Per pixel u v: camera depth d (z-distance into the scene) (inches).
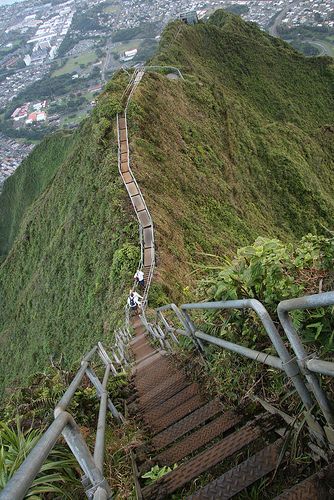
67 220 1392.7
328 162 2151.8
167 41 2385.6
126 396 322.7
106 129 1386.6
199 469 158.2
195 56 2466.8
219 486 141.6
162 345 430.9
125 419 260.8
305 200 1733.5
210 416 201.0
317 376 121.3
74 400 272.2
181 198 1251.8
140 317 723.4
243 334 190.4
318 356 139.6
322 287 167.0
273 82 2518.5
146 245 962.1
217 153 1624.0
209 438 181.0
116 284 945.5
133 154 1250.0
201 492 141.9
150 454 200.1
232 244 1206.3
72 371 344.8
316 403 132.0
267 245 188.1
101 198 1205.1
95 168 1354.6
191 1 7313.0
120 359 490.9
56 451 152.5
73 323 1144.2
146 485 174.2
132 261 939.3
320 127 2313.0
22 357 1409.9
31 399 289.7
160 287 825.5
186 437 190.1
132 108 1403.8
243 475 141.3
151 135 1381.6
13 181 2992.1
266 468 140.5
